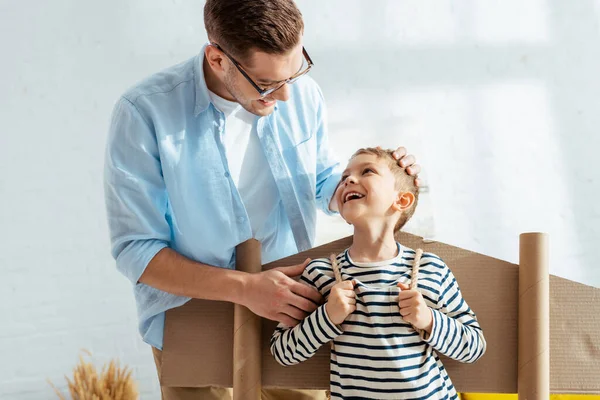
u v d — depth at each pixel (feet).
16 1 8.50
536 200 8.25
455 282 3.91
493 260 4.00
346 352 3.69
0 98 8.38
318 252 4.15
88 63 8.49
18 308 8.16
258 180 4.46
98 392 7.36
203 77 4.18
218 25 3.82
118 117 4.14
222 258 4.19
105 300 8.26
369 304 3.69
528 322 3.84
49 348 8.14
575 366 3.89
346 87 8.41
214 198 4.17
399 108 8.38
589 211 8.23
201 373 4.13
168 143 4.11
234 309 4.09
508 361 3.90
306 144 4.59
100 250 8.32
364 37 8.51
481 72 8.45
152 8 8.56
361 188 3.95
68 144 8.41
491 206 8.24
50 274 8.25
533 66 8.47
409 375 3.59
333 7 8.54
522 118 8.39
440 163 8.29
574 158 8.32
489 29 8.52
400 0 8.55
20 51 8.46
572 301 3.93
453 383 3.91
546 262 3.88
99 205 8.38
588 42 8.48
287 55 3.77
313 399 4.72
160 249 4.06
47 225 8.30
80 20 8.53
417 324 3.57
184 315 4.19
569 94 8.43
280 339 3.91
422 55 8.47
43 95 8.43
